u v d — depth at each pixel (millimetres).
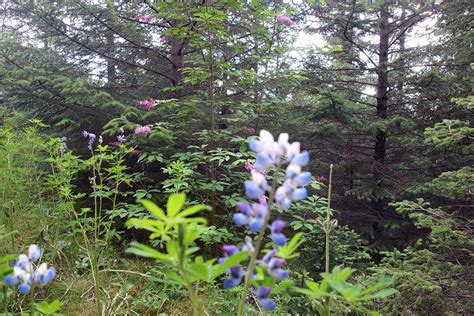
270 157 1179
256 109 5043
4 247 3342
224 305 2895
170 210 1044
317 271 3619
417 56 6230
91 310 2945
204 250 4332
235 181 4617
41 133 5359
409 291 3227
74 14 5836
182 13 4914
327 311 1525
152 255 1144
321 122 6855
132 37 6160
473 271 3344
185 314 3018
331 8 6727
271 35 5055
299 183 1159
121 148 3582
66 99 5012
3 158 3346
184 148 5293
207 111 5477
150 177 5160
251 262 1187
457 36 5758
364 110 6980
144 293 3242
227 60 5168
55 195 4312
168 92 6195
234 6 4441
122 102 5414
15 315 2410
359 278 3434
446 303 3221
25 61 5840
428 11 6270
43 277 1414
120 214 3682
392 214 6480
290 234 4539
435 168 6215
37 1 5773
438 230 3381
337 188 7203
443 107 6012
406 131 6301
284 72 4992
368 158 6730
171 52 5953
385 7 6270
